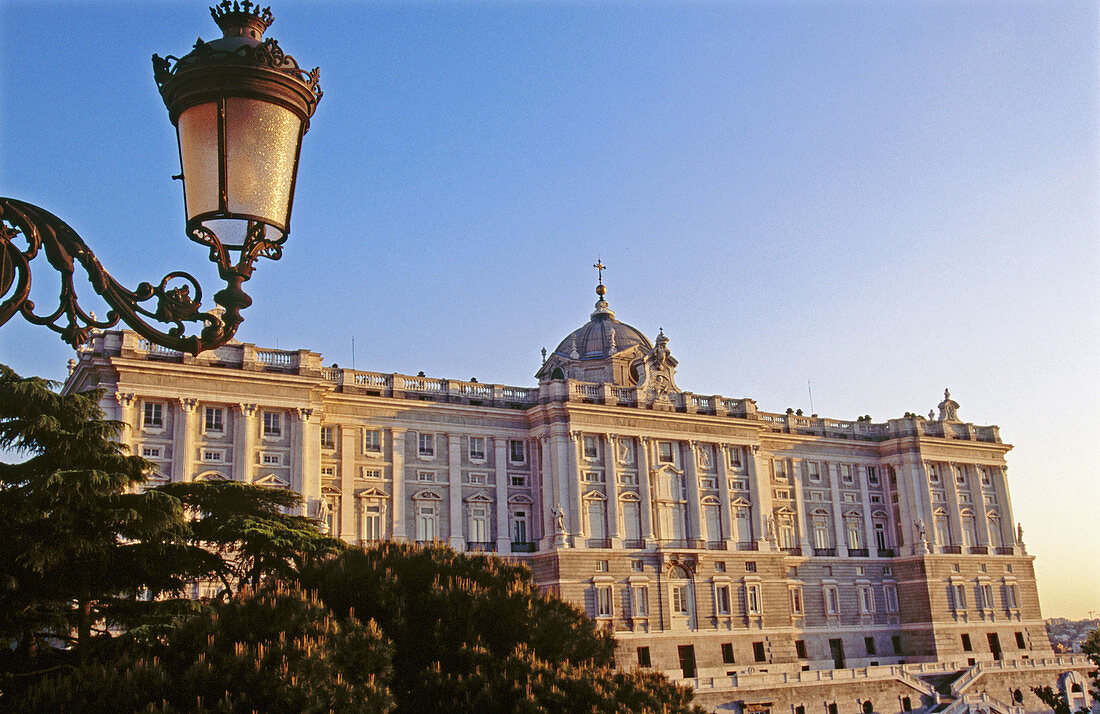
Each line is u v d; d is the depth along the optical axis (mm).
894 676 84625
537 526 89625
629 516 90812
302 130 8430
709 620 90938
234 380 77062
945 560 107375
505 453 90188
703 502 94625
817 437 107875
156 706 25438
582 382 92250
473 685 30953
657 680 37875
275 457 78000
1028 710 92062
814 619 101750
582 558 86500
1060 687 95125
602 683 32500
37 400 38812
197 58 7844
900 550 109000
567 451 89250
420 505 85375
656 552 89875
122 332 74188
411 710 31438
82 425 39719
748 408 99812
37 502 36062
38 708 25359
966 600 107562
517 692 30156
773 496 104125
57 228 7859
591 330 107438
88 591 39031
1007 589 111312
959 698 84938
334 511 81562
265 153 8039
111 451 40625
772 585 95688
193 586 67812
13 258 7652
